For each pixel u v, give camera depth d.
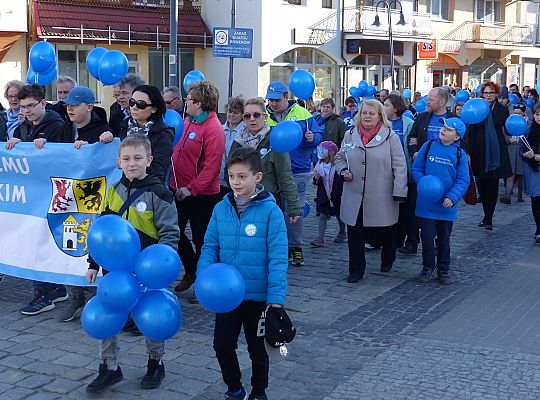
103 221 4.16
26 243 6.55
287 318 4.25
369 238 8.02
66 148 6.34
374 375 5.18
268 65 25.75
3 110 8.00
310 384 5.03
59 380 5.06
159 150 5.79
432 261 7.78
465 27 34.78
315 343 5.88
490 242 9.90
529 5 39.94
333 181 8.91
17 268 6.60
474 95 18.05
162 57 25.17
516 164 13.00
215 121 6.87
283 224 4.39
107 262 4.12
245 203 4.43
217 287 3.88
